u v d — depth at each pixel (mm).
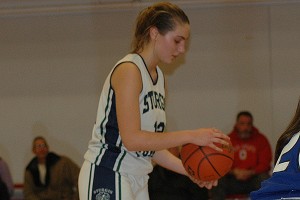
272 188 2469
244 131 8703
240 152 8711
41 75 10266
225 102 9938
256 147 8719
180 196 7551
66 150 10188
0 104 10312
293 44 9789
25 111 10289
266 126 9859
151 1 9750
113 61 10102
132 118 3193
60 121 10227
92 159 3400
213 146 3270
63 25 10164
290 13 9781
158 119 3426
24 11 10070
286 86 9820
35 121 10266
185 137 3209
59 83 10234
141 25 3371
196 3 9789
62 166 8828
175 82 10023
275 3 9773
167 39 3279
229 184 8383
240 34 9883
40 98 10266
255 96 9883
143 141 3168
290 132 2592
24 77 10273
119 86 3232
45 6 10023
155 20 3297
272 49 9828
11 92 10305
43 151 8805
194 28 9938
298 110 2623
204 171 3410
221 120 9945
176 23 3268
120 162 3354
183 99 10016
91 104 10195
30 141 10258
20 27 10219
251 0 9734
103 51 10125
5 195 8570
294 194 2414
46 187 8766
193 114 10000
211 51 9945
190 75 10000
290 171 2457
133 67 3260
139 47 3371
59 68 10227
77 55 10188
